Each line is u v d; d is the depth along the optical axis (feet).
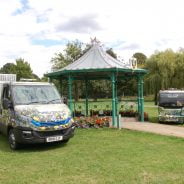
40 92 33.55
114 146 31.04
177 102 55.83
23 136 28.81
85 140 34.73
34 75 240.12
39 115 28.99
